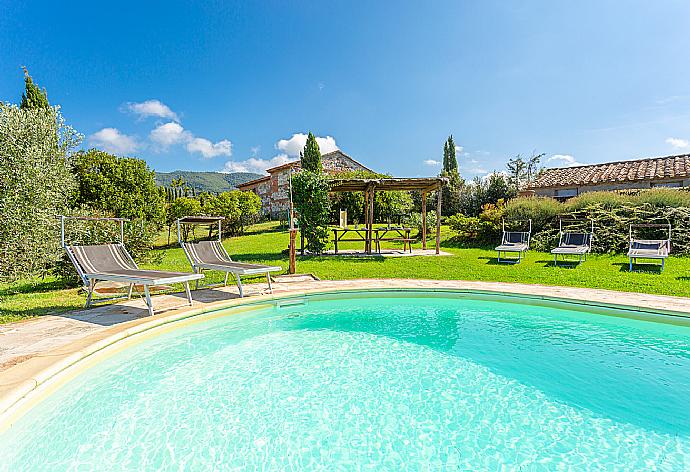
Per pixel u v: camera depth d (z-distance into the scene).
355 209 21.70
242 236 21.42
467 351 4.58
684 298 6.34
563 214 13.37
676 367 4.07
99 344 4.05
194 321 5.61
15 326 4.78
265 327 5.55
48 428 2.81
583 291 7.09
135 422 2.93
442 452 2.59
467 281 8.38
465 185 27.34
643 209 12.09
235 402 3.29
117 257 6.47
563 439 2.74
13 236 7.37
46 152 9.52
